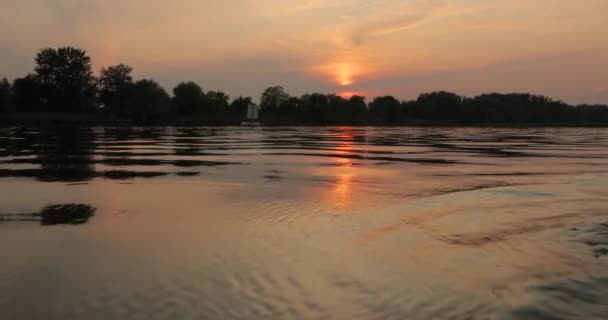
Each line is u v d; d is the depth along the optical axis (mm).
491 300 4930
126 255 6395
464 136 54875
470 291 5176
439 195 11383
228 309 4703
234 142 35281
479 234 7582
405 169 17234
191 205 9930
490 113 155750
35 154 21781
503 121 159375
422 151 27422
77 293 5074
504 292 5137
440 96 160875
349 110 143625
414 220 8602
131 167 16969
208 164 18234
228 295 5043
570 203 10273
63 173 15070
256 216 8898
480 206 9953
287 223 8336
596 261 6145
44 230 7758
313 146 31422
